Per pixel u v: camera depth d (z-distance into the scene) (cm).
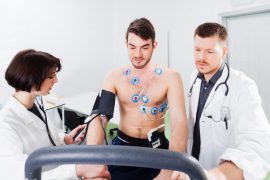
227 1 347
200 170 41
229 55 370
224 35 112
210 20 370
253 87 111
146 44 105
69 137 134
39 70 100
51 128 134
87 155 41
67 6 380
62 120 280
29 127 113
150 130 113
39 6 349
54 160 42
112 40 449
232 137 116
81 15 400
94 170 64
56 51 378
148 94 113
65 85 397
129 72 116
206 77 124
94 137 103
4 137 97
